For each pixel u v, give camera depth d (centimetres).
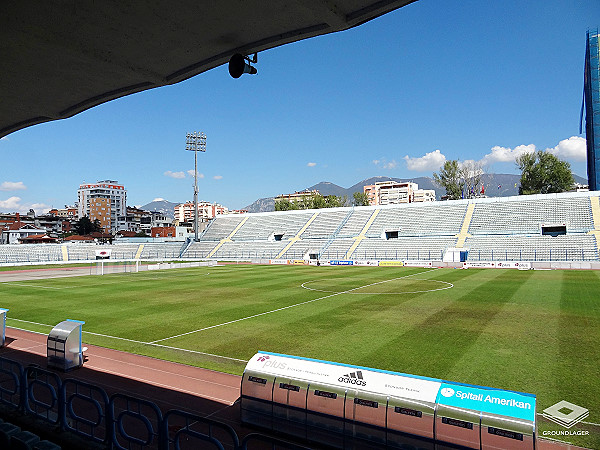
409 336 1819
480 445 697
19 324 2208
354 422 813
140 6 771
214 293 3309
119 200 17950
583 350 1574
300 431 878
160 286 3816
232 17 805
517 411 693
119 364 1497
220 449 682
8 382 1285
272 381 930
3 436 662
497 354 1539
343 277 4375
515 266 4978
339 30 834
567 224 5662
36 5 766
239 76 922
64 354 1415
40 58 989
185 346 1741
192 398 1169
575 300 2630
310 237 7588
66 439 841
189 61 1016
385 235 6931
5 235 11056
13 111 1373
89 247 8225
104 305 2789
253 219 8881
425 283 3706
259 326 2088
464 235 6234
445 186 9325
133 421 1010
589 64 5844
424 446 746
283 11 777
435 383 796
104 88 1186
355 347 1666
